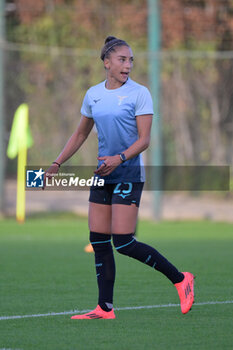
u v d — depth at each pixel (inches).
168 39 3344.0
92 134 3006.9
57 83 3257.9
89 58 3253.0
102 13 3388.3
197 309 946.7
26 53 3255.4
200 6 3380.9
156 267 857.5
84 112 884.0
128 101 837.8
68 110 3248.0
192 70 3235.7
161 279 1253.7
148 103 838.5
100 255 878.4
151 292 1104.2
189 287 872.3
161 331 802.2
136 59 3129.9
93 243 876.0
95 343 742.5
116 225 840.9
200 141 3225.9
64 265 1470.2
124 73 842.8
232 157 3208.7
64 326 835.4
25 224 2561.5
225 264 1473.9
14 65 3243.1
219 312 923.4
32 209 2977.4
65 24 3432.6
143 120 836.0
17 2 3462.1
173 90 3223.4
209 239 2049.7
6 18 3442.4
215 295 1067.3
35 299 1044.5
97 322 857.5
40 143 3201.3
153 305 980.6
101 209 864.3
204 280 1235.2
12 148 2620.6
